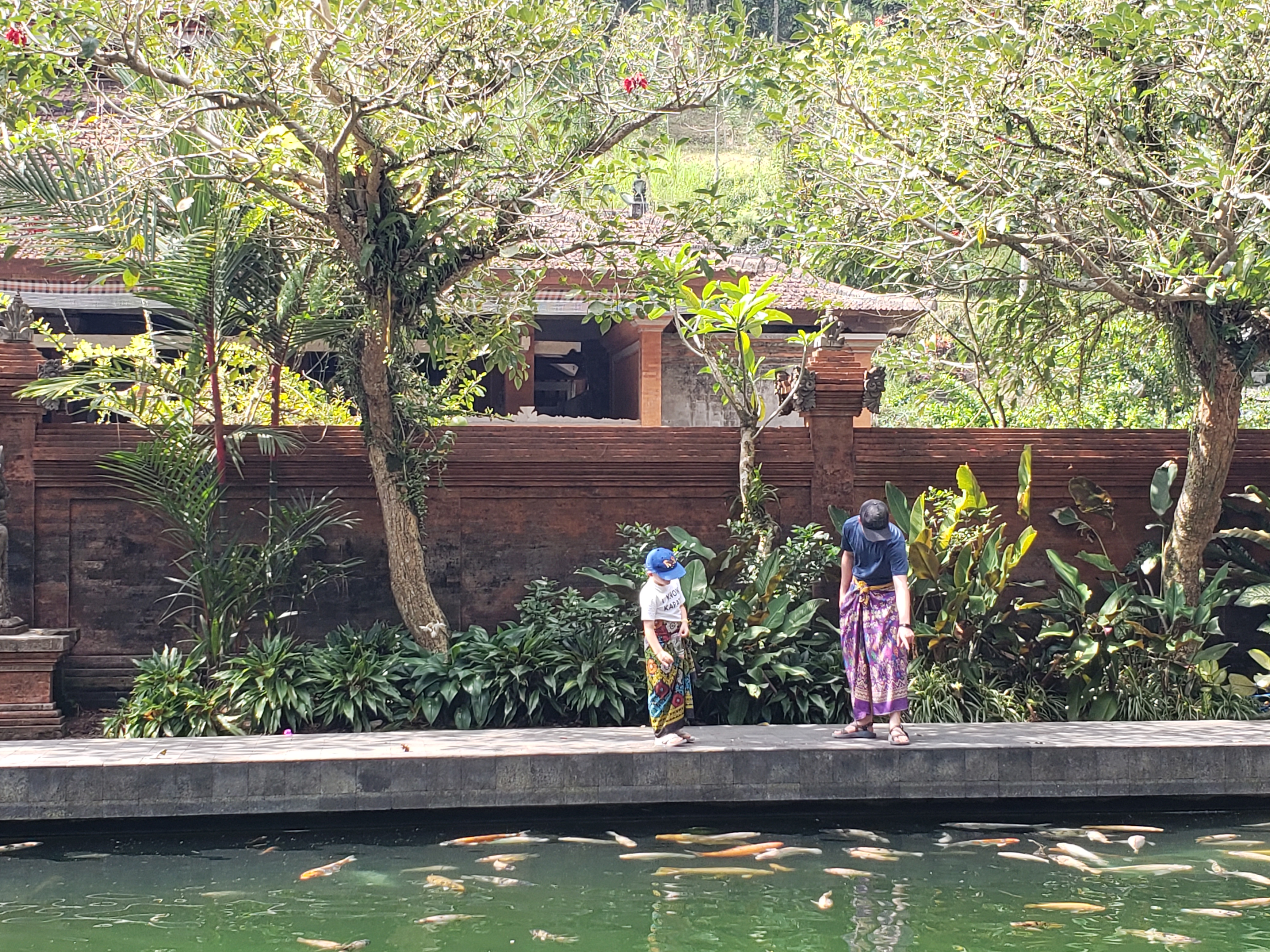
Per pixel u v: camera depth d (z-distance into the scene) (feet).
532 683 27.07
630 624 27.61
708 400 51.24
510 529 30.68
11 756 21.98
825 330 31.71
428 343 31.12
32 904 17.37
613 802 22.00
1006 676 28.58
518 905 17.25
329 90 26.35
